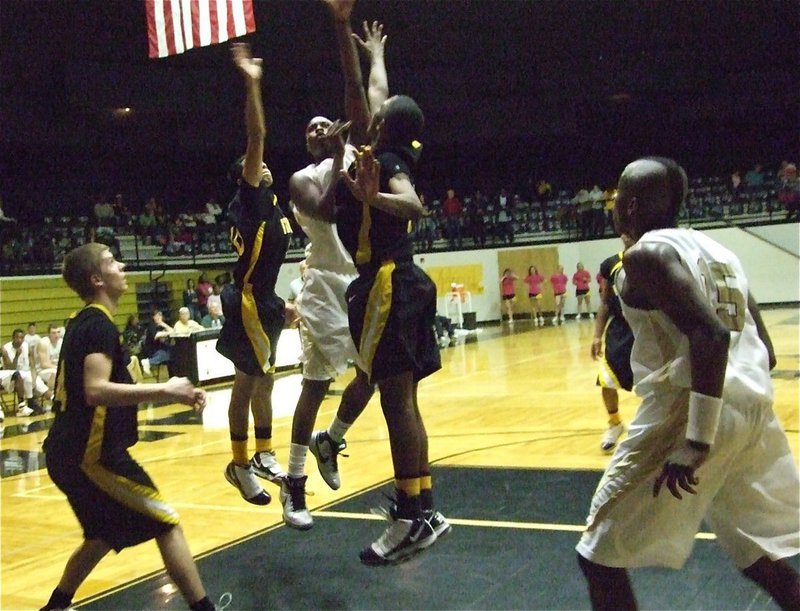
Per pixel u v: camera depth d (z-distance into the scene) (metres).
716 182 25.41
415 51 24.33
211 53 21.89
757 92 26.41
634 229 2.70
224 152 25.23
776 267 23.28
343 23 3.50
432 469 6.53
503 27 23.06
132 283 20.64
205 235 22.58
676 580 3.88
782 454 2.67
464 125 26.73
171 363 15.70
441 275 24.61
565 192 27.08
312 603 3.93
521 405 9.54
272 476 4.46
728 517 2.71
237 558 4.70
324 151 3.81
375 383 3.30
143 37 20.30
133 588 4.37
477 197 26.48
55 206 23.48
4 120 21.12
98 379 3.22
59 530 5.80
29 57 20.38
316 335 4.24
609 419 6.75
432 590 3.99
